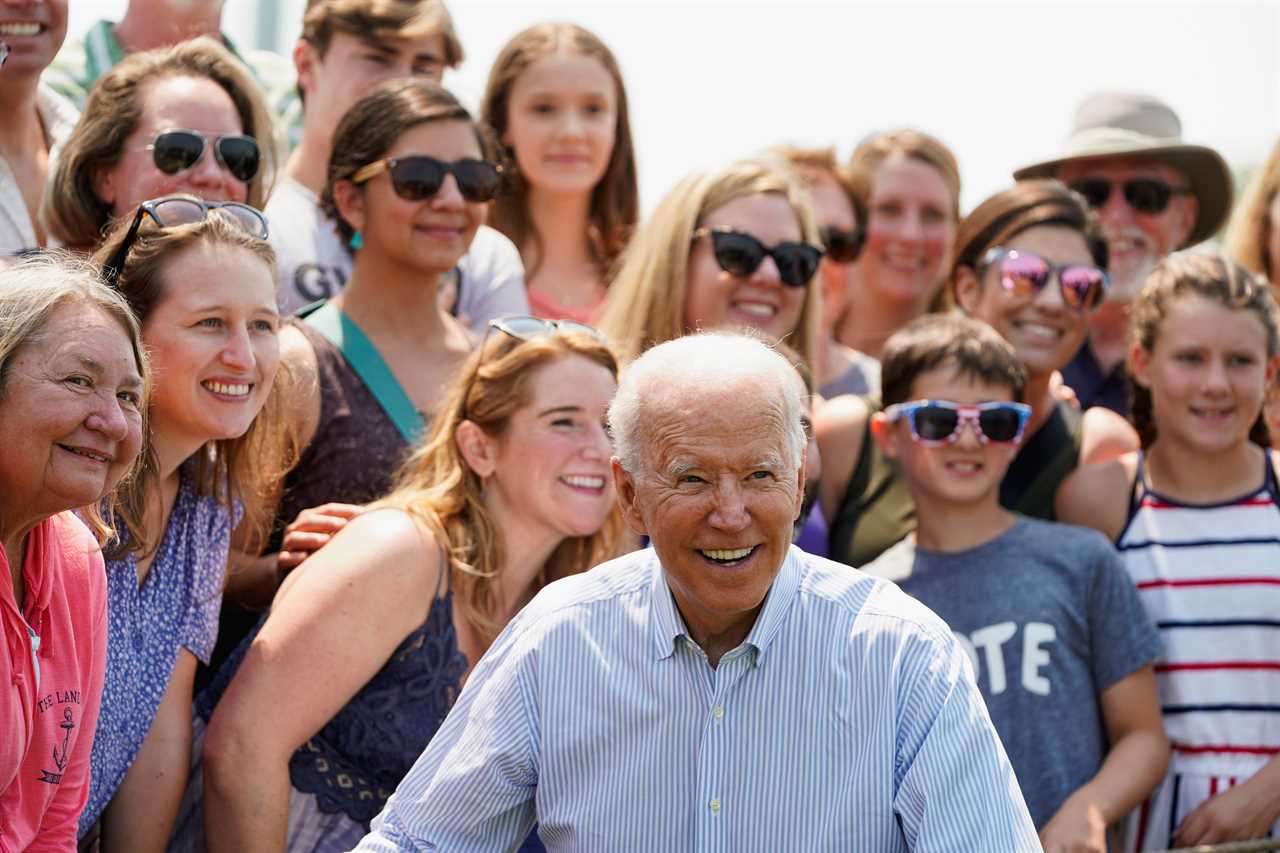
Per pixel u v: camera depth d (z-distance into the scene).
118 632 3.39
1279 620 4.61
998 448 4.59
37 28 4.43
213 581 3.73
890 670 2.89
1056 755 4.32
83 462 2.66
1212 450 4.75
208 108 4.38
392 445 4.39
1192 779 4.54
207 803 3.63
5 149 4.50
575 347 4.08
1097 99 7.18
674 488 2.75
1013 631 4.43
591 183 5.87
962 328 4.72
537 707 3.00
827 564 3.03
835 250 6.21
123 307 2.75
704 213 5.12
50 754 2.79
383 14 5.59
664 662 2.93
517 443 3.99
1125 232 6.87
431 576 3.83
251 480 3.81
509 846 3.11
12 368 2.61
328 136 5.62
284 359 4.13
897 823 2.90
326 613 3.68
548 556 4.23
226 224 3.50
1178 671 4.62
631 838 2.93
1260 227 6.20
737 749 2.90
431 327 4.73
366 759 3.78
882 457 5.02
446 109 4.67
